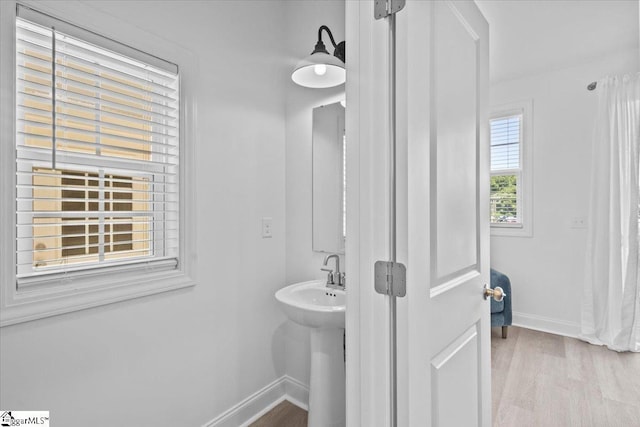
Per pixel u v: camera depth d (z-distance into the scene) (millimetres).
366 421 844
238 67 1710
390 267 794
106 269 1228
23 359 1019
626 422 1671
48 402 1066
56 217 1113
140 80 1323
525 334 2865
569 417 1716
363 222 838
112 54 1241
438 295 892
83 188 1176
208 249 1557
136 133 1318
